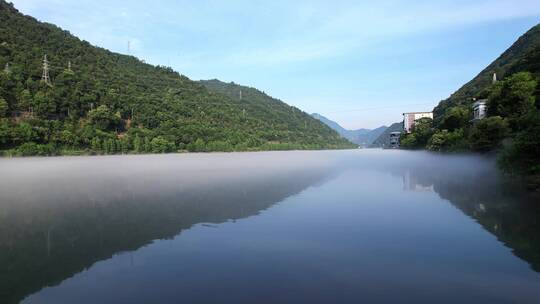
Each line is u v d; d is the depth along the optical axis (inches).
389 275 454.9
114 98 4067.4
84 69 4554.6
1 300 407.2
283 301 392.5
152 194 1109.7
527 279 438.6
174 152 4165.8
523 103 1892.2
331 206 876.0
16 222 750.5
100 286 434.3
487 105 2320.4
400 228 661.3
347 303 387.5
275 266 486.9
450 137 2642.7
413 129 5073.8
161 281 444.8
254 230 663.1
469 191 1045.8
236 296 403.9
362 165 2288.4
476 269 468.4
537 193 933.8
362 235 623.8
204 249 558.6
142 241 605.3
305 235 626.2
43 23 5103.3
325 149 7485.2
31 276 467.5
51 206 927.0
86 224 728.3
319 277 450.0
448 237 602.9
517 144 1034.7
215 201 967.6
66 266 499.2
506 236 599.5
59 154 3093.0
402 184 1269.7
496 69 4773.6
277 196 1039.6
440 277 448.1
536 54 2684.5
